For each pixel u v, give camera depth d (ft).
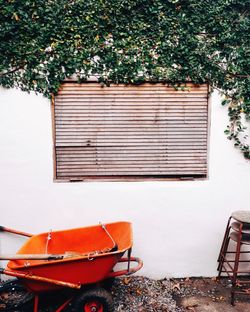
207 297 14.11
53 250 13.82
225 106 14.84
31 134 14.51
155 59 14.32
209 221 15.38
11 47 13.79
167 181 15.12
